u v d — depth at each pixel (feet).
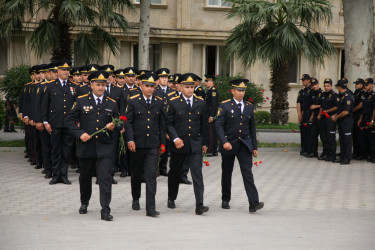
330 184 33.94
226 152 26.04
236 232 20.76
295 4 58.54
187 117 25.61
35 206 26.63
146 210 24.75
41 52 52.60
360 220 23.34
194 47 83.41
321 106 44.06
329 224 22.38
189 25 81.71
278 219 23.76
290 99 87.40
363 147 44.24
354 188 32.60
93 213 25.21
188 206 27.43
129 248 18.06
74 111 24.27
